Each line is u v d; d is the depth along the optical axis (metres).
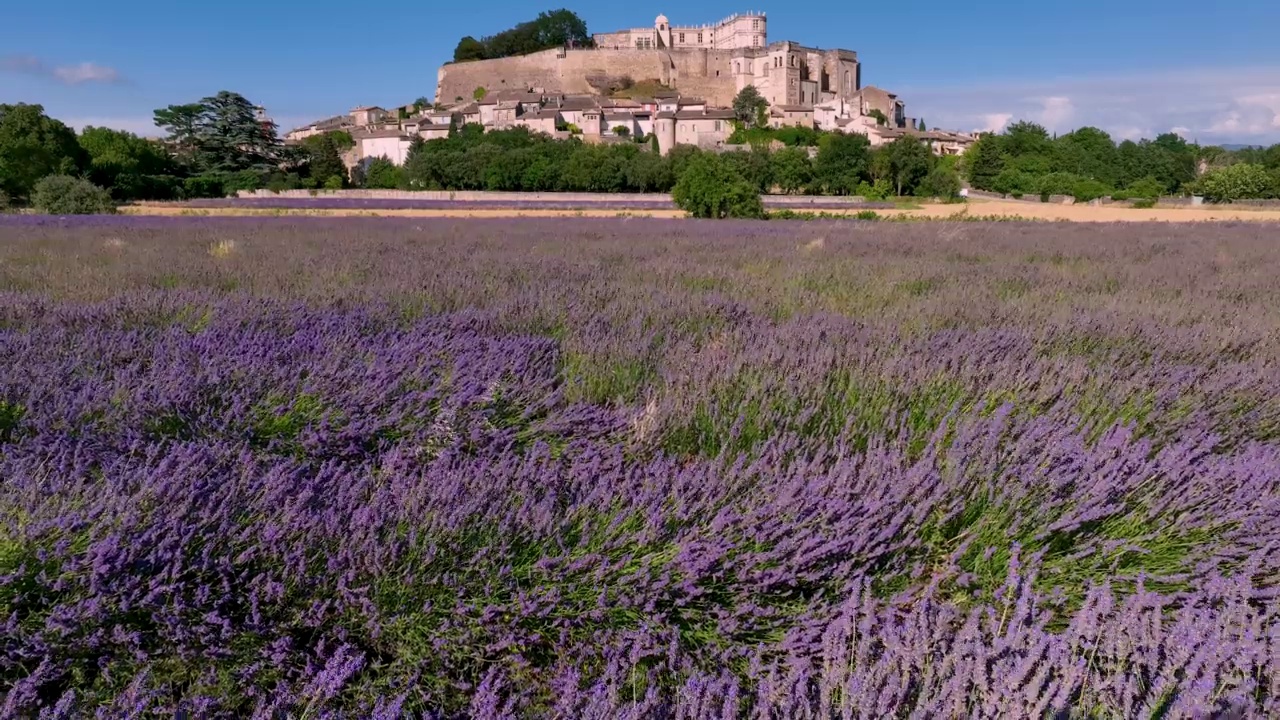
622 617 2.12
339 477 2.76
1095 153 103.00
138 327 5.10
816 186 76.81
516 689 1.96
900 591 2.29
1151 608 2.19
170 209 39.41
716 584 2.22
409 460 3.05
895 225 25.91
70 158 55.62
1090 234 20.59
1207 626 1.93
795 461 2.94
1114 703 1.71
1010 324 5.88
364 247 12.62
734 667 2.02
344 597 2.03
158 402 3.29
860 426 3.44
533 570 2.21
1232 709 1.68
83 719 1.72
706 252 12.66
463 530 2.31
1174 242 16.98
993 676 1.75
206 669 1.88
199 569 2.06
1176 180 99.19
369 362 4.13
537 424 3.50
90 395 3.38
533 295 6.53
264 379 3.60
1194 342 5.14
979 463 2.78
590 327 5.25
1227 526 2.55
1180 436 3.44
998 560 2.41
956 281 8.70
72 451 2.85
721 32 140.12
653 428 3.38
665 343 4.90
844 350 4.62
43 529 2.09
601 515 2.45
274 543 2.19
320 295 6.52
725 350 4.60
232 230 17.64
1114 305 6.88
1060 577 2.40
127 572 2.00
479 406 3.55
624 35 138.38
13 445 2.91
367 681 1.88
